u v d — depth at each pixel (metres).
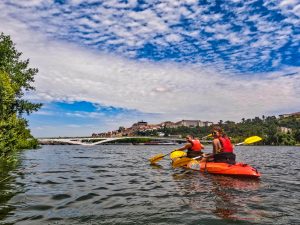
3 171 10.77
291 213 4.87
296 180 8.70
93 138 78.69
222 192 6.70
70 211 5.01
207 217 4.62
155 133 197.25
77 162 16.06
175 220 4.47
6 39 27.00
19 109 28.81
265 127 177.12
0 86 15.16
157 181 8.57
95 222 4.38
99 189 7.21
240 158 22.39
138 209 5.16
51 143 100.12
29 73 29.12
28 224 4.25
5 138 12.20
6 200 5.81
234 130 176.00
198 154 12.18
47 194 6.47
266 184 7.81
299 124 187.50
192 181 8.40
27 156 21.11
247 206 5.33
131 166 13.53
